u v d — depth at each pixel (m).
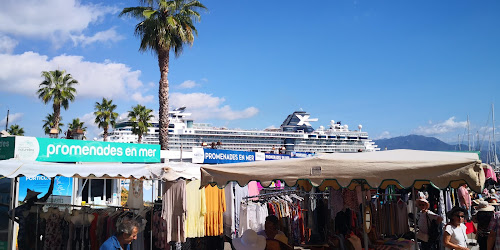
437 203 10.10
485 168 6.31
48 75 39.22
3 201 8.38
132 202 7.80
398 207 9.56
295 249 8.76
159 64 22.61
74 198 11.37
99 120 49.41
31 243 7.48
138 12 22.73
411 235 9.24
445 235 5.97
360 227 7.77
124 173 6.91
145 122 53.03
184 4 23.22
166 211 7.20
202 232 7.89
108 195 12.88
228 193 8.80
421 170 4.53
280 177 5.28
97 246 7.24
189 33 23.09
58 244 7.53
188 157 15.80
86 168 6.93
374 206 8.66
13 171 6.52
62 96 38.97
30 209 7.61
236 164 5.82
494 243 5.95
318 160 5.16
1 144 9.74
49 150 10.16
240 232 9.07
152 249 7.62
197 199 7.82
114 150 12.29
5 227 8.30
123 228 4.41
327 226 9.60
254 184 10.71
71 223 7.50
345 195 8.67
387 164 4.76
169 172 6.95
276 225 6.66
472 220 9.69
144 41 22.55
